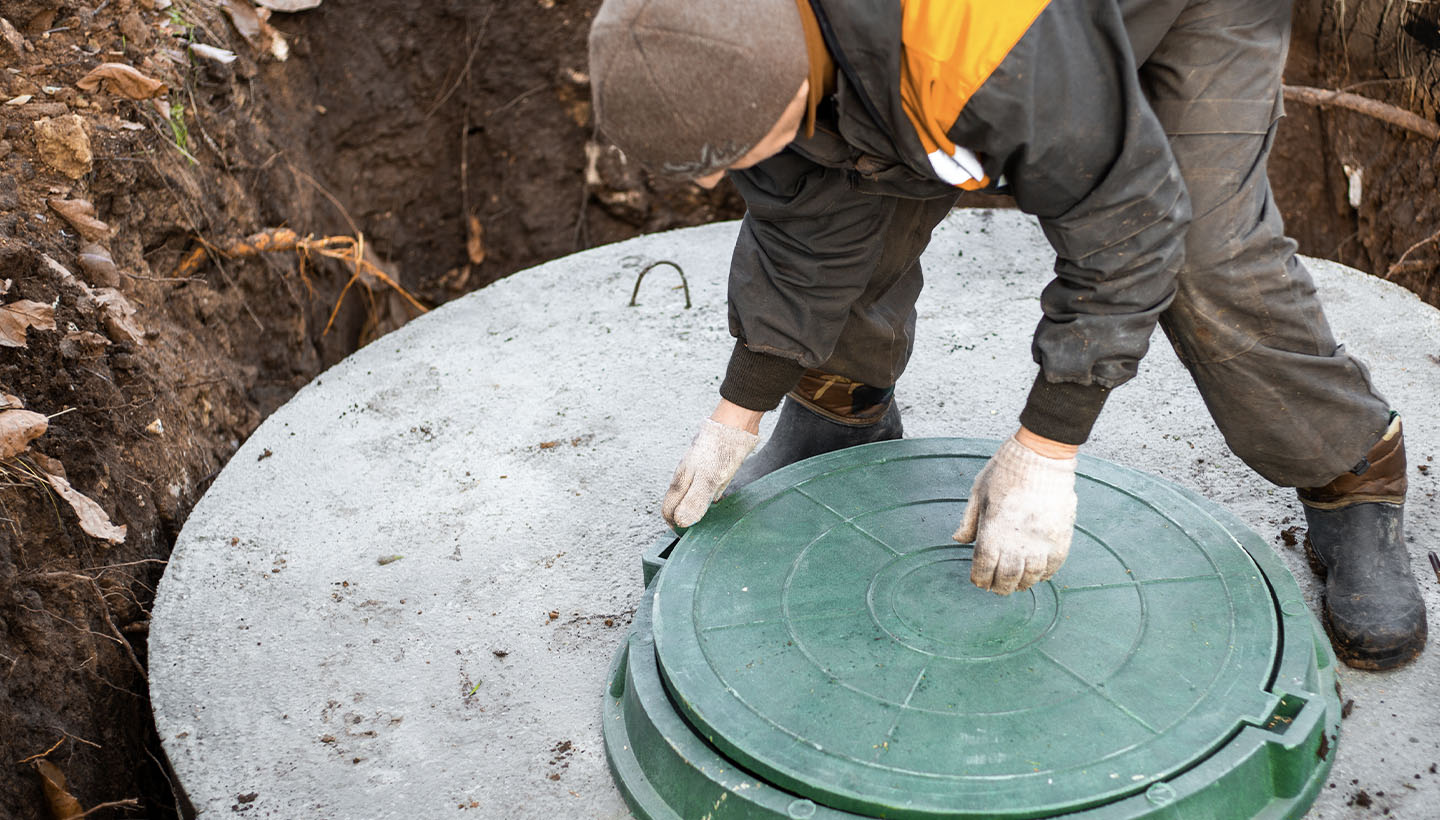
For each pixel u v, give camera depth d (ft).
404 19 14.87
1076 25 4.29
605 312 10.55
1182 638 5.71
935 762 5.10
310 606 7.32
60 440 7.67
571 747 6.21
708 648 5.85
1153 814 4.84
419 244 15.99
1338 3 12.10
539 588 7.39
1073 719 5.29
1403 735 5.86
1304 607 5.93
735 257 6.23
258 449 8.93
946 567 6.34
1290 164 13.38
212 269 11.34
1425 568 6.94
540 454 8.70
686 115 4.03
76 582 7.18
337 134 14.51
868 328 6.82
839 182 5.53
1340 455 5.98
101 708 7.06
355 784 6.04
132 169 10.09
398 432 9.05
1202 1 4.88
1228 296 5.35
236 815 5.88
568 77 16.01
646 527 7.88
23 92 9.93
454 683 6.69
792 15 4.16
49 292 8.38
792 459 7.77
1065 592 6.09
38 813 6.30
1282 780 5.23
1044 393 5.02
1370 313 9.61
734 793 5.19
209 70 11.84
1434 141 11.30
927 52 4.17
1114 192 4.54
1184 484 7.86
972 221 11.66
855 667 5.67
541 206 16.62
